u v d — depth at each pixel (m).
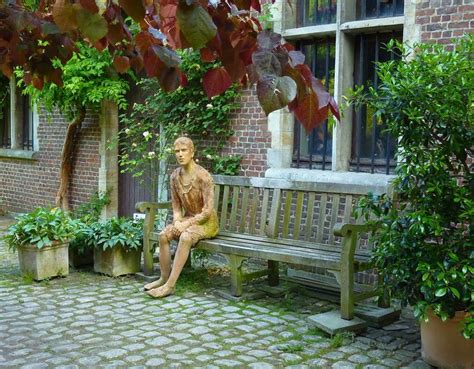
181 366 3.77
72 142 9.50
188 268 6.51
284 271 6.35
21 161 10.95
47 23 1.83
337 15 6.09
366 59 6.17
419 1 5.40
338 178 6.08
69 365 3.77
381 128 6.00
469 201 3.47
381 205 4.01
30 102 10.46
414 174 3.68
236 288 5.40
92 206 8.98
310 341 4.27
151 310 5.04
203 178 5.75
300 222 5.87
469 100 3.37
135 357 3.92
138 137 8.33
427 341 3.75
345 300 4.51
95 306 5.16
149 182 8.53
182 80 1.74
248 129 6.90
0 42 2.12
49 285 5.88
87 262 6.69
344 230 4.47
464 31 5.14
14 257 7.28
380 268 3.95
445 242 3.64
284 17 6.56
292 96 1.27
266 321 4.74
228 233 6.10
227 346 4.15
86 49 7.88
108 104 8.90
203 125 7.22
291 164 6.72
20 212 11.09
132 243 6.15
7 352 4.01
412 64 3.62
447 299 3.51
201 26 1.34
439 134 3.76
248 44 1.53
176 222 5.73
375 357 3.96
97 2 1.37
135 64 2.10
